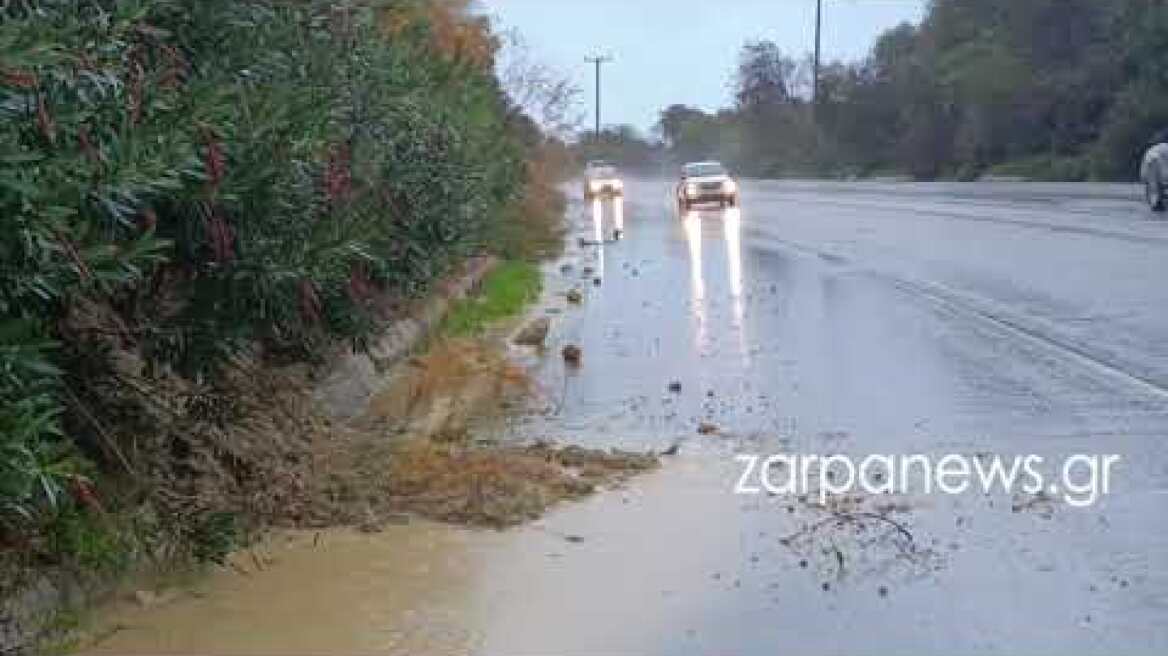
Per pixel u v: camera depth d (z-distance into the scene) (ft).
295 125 20.26
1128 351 40.14
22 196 14.29
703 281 67.77
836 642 18.24
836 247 85.20
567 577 21.01
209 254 20.15
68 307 17.78
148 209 17.33
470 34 64.18
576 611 19.54
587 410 34.40
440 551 22.27
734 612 19.44
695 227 116.47
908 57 258.37
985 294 55.77
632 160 422.00
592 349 45.34
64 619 18.15
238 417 23.04
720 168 150.10
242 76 20.56
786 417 32.91
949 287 59.11
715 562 21.67
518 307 57.26
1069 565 21.11
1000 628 18.58
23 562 17.66
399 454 26.63
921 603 19.63
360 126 26.94
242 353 22.48
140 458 20.48
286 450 24.68
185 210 19.12
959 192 156.25
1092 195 124.47
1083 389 35.01
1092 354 40.06
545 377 39.37
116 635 18.42
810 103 317.22
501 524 23.76
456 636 18.60
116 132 16.84
